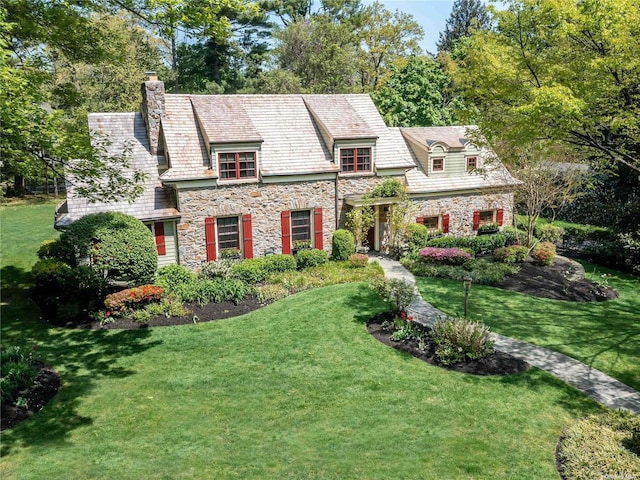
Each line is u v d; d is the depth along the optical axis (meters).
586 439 8.61
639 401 10.33
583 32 12.23
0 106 9.30
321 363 11.87
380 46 44.78
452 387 10.67
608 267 21.92
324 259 20.34
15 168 12.38
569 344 13.24
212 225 19.03
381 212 23.03
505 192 25.19
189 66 40.25
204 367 11.73
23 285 17.30
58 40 12.83
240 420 9.46
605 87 12.09
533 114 12.16
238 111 20.58
